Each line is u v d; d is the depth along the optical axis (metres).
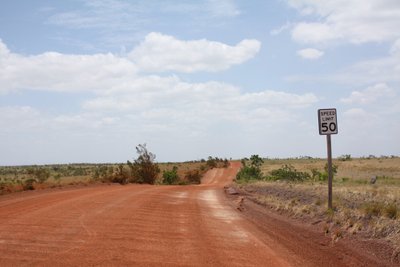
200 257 9.59
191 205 19.61
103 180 43.00
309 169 81.44
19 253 9.30
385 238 11.93
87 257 9.12
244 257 9.82
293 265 9.38
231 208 19.28
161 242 10.94
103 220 13.64
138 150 50.50
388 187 28.77
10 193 23.97
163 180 60.44
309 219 15.84
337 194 21.69
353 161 99.75
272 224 14.97
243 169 59.31
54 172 93.44
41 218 13.70
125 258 9.17
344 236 12.62
